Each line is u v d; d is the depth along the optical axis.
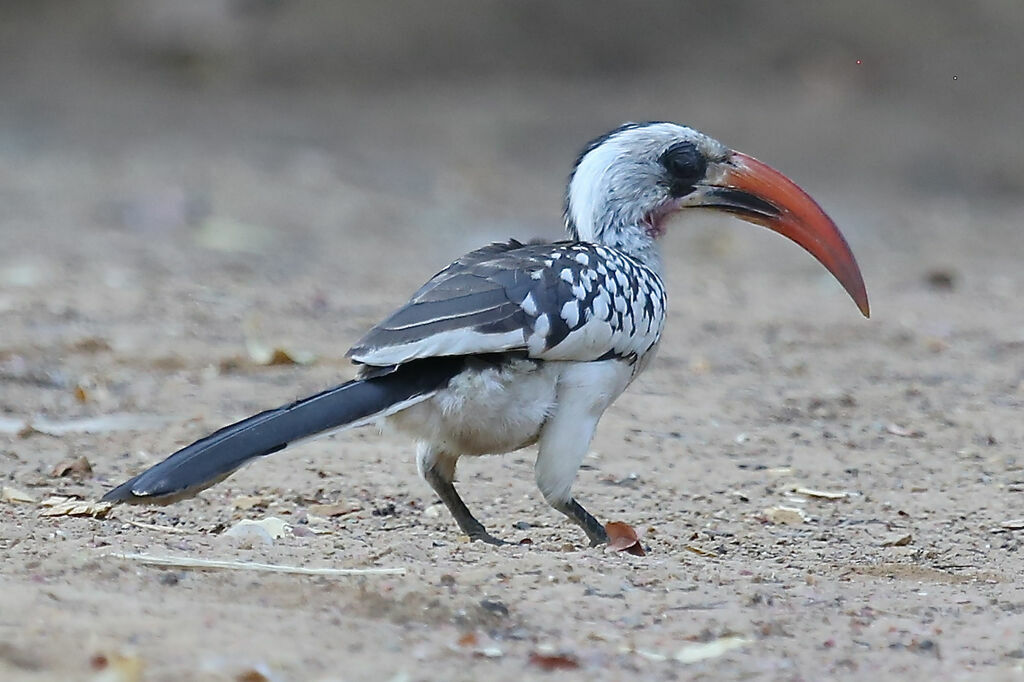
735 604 7.62
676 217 10.69
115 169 26.61
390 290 19.33
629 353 9.16
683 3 37.62
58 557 7.80
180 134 30.58
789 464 11.61
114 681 5.88
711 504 10.53
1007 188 32.03
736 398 13.90
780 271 22.70
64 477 10.55
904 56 36.59
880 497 10.73
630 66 37.25
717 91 36.19
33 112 31.36
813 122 34.31
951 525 10.05
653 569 8.21
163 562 7.80
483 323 8.38
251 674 6.05
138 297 17.66
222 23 35.72
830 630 7.30
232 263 20.42
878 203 29.95
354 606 7.22
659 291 9.47
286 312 17.38
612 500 10.54
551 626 7.11
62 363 14.33
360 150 30.80
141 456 11.27
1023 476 11.31
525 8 37.25
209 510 9.82
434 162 30.45
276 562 8.04
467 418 8.63
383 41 36.31
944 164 32.66
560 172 30.95
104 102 32.75
